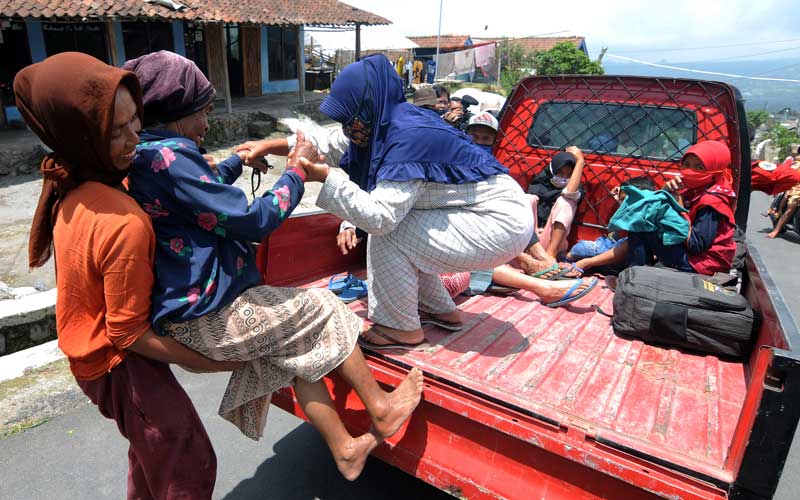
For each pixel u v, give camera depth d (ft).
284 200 6.34
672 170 12.19
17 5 34.73
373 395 6.75
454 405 6.64
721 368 7.93
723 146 10.37
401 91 7.74
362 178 8.29
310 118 53.57
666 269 9.21
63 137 5.16
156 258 5.84
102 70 5.03
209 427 11.39
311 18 55.72
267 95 63.77
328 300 6.71
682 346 8.45
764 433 4.90
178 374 13.46
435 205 7.68
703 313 8.12
